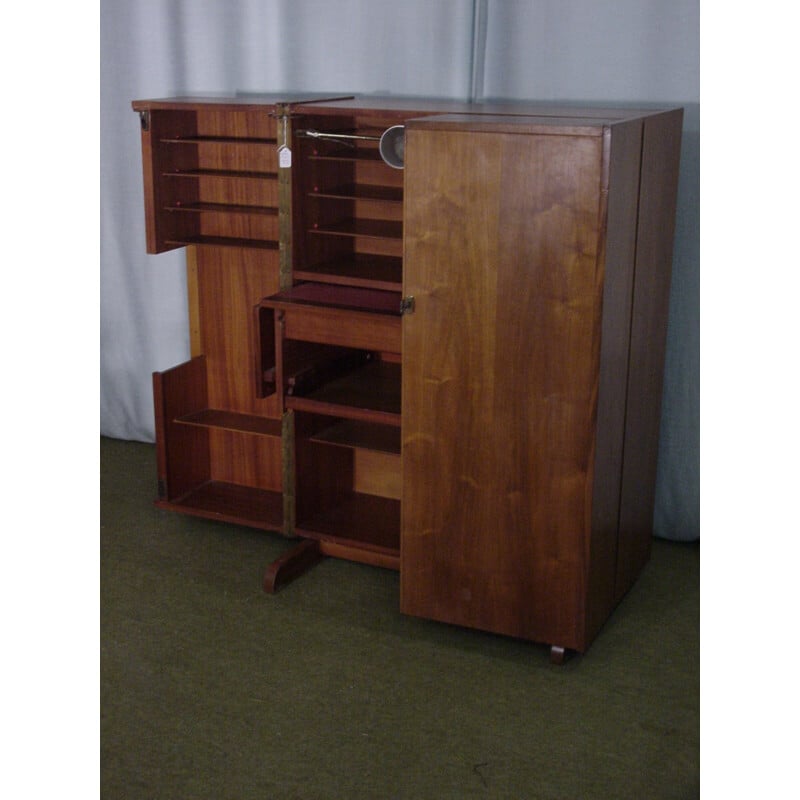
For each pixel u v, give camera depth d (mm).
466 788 2023
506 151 2193
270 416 3332
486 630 2582
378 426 3059
